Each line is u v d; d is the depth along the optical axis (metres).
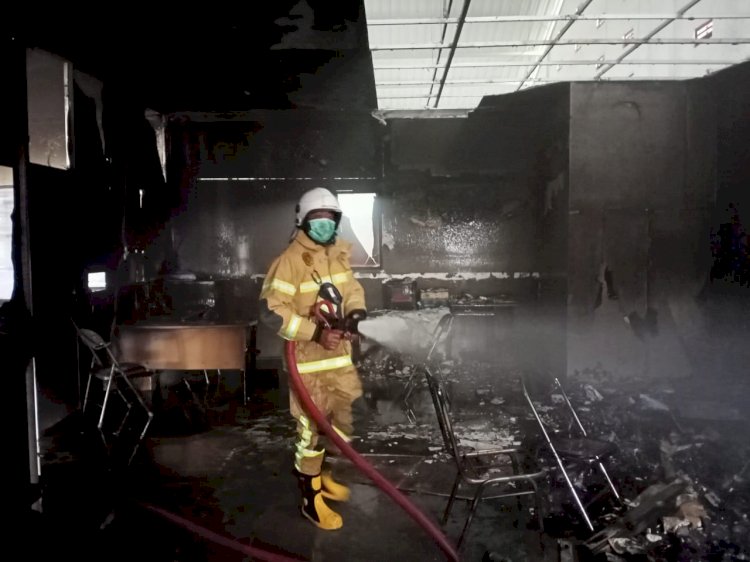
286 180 7.84
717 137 5.85
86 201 5.34
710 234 5.97
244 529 3.00
